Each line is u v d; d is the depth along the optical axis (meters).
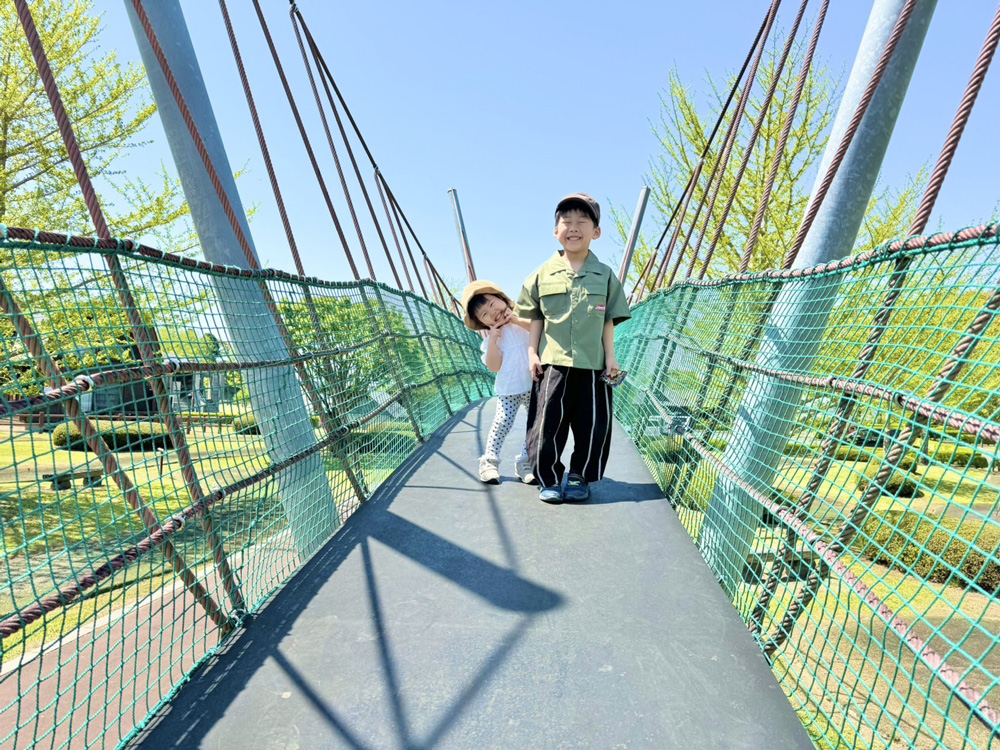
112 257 1.73
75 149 1.94
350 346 3.58
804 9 3.17
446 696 1.61
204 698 1.62
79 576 1.45
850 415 1.89
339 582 2.26
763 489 2.24
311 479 2.90
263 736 1.48
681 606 2.06
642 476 3.61
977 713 1.09
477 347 11.76
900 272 1.65
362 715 1.55
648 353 4.84
